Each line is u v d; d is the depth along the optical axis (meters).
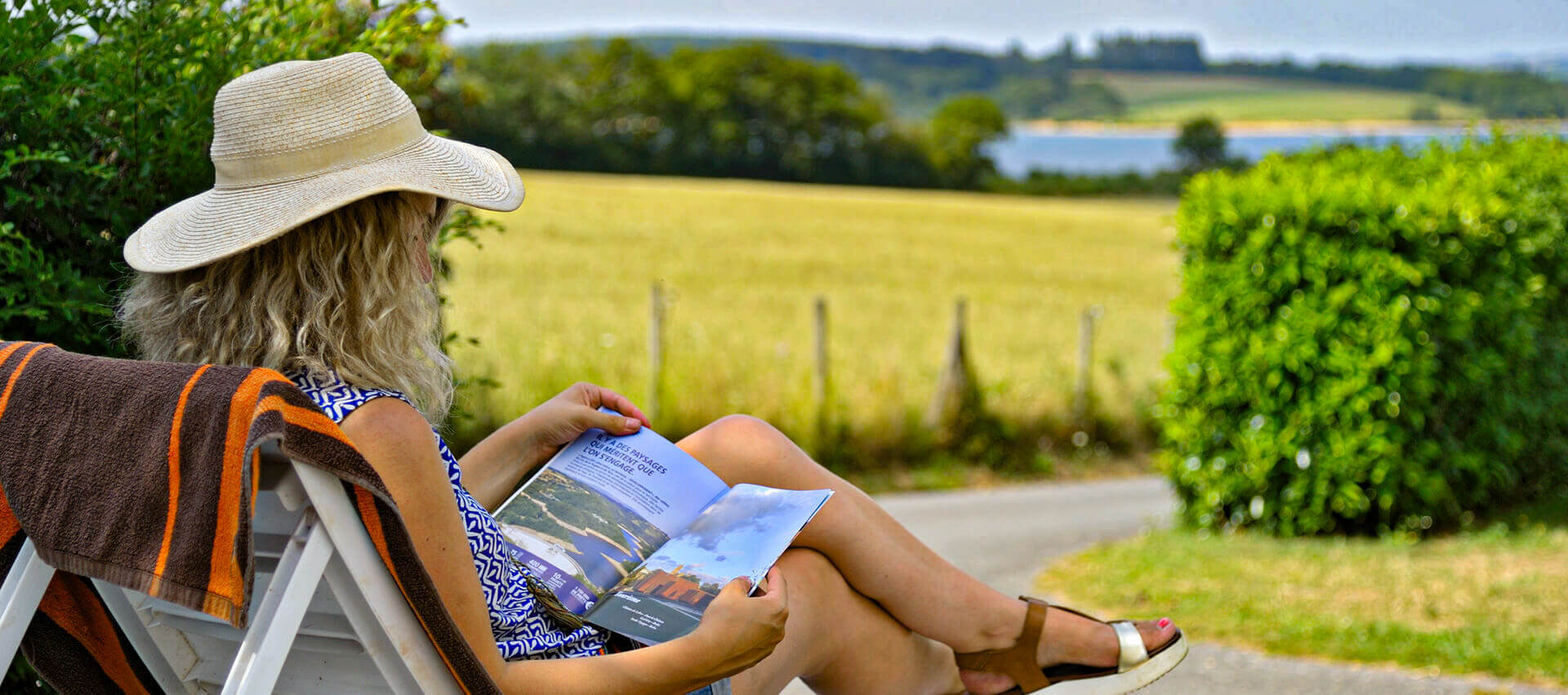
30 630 2.03
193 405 1.67
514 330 14.30
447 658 1.80
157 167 2.67
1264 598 5.56
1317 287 7.22
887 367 12.88
